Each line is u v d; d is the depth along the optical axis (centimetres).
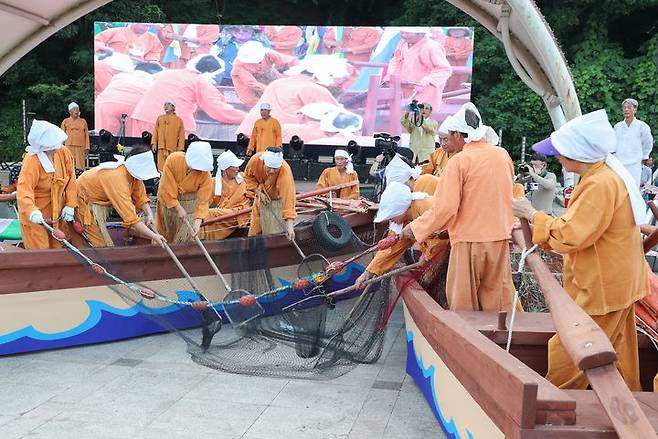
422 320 432
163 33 1873
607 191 324
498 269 426
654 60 1995
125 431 407
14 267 515
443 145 579
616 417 242
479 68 2192
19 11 834
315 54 1820
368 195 1066
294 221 682
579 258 342
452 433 373
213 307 543
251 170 650
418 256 553
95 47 1900
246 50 1845
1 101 2380
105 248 548
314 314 517
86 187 573
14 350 530
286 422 424
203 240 629
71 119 1565
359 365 530
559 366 350
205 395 464
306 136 1847
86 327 557
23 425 413
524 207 355
